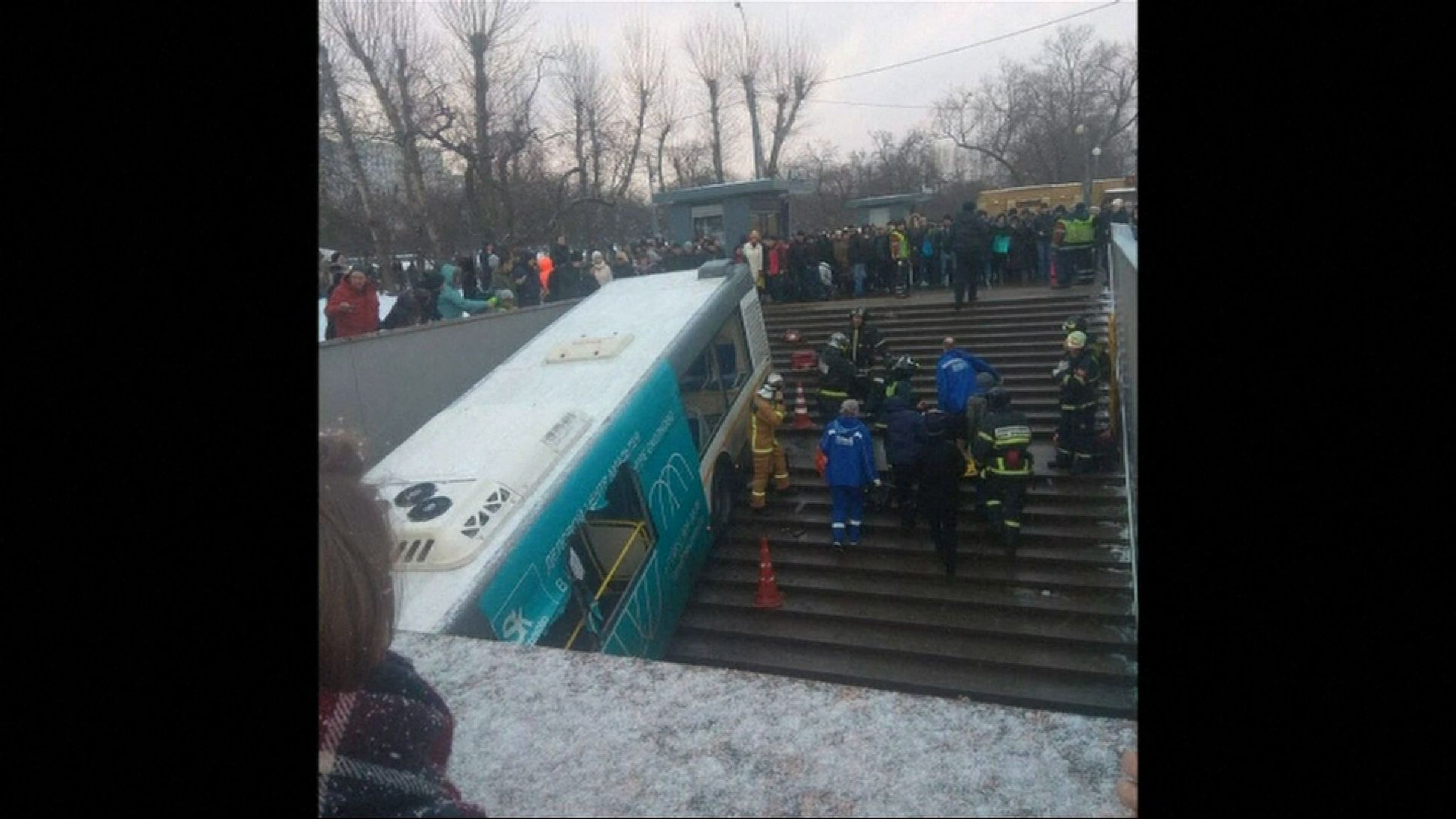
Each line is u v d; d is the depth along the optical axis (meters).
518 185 24.45
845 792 1.54
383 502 1.51
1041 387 14.51
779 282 20.19
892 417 10.36
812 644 9.08
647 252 21.34
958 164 63.69
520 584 6.19
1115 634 8.59
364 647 1.40
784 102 38.94
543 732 1.78
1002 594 9.37
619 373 8.91
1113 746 1.62
